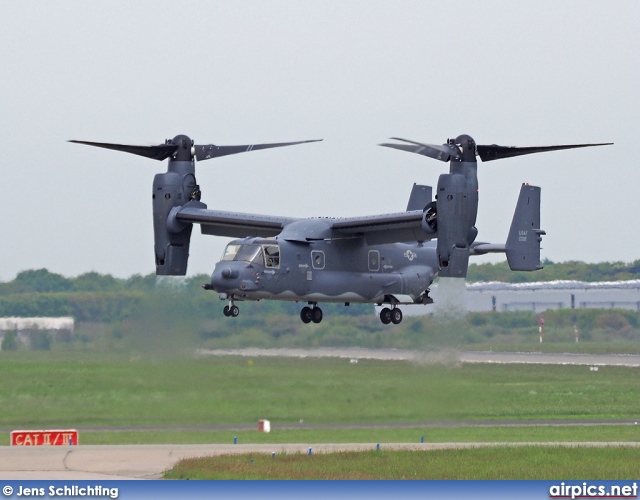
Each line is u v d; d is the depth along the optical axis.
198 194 151.62
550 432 116.44
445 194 128.00
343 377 155.00
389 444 102.12
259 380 151.00
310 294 148.75
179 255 151.88
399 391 142.62
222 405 133.50
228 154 150.50
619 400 150.00
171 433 112.00
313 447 98.81
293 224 151.38
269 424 115.38
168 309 153.88
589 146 129.38
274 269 144.12
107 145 144.38
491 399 142.75
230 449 96.94
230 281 141.38
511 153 130.75
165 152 150.38
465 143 129.62
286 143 148.88
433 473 85.94
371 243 154.12
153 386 148.25
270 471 85.19
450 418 129.50
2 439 107.25
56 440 101.25
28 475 81.94
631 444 103.50
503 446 99.81
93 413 128.62
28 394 144.12
